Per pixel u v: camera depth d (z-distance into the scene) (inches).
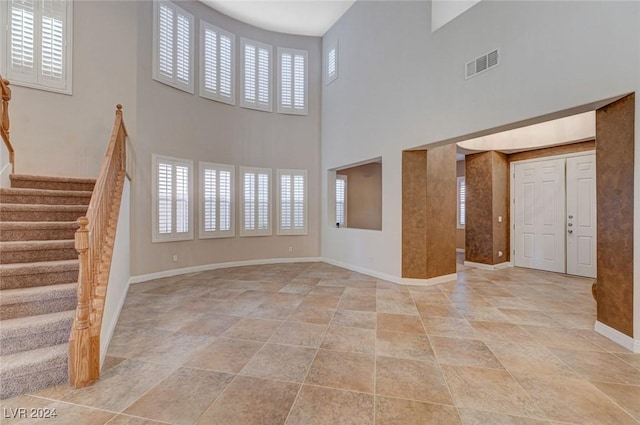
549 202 237.0
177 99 223.6
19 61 167.9
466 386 84.4
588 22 108.3
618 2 101.3
